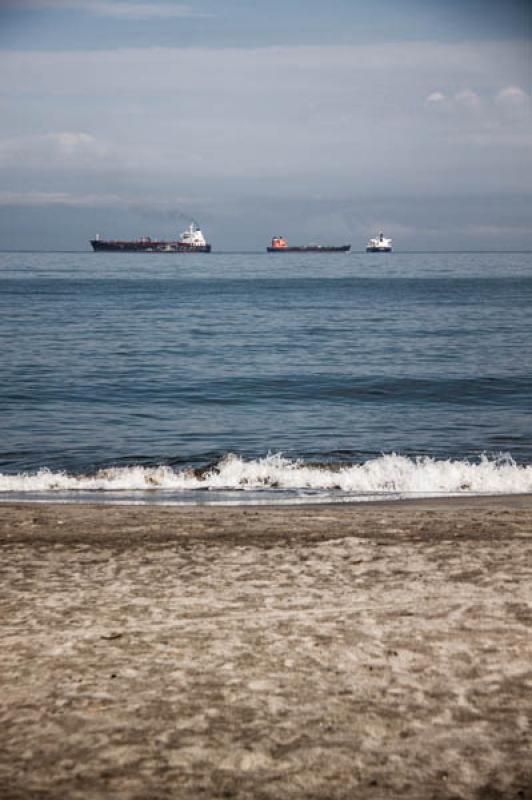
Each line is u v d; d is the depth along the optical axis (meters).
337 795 5.25
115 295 111.00
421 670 7.26
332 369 44.50
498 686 6.89
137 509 16.06
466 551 11.70
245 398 36.06
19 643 8.05
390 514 15.36
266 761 5.68
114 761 5.70
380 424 30.08
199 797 5.23
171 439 27.11
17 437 27.14
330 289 127.75
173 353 51.31
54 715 6.44
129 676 7.20
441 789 5.32
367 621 8.59
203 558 11.53
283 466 22.20
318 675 7.17
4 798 5.23
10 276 175.50
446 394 37.06
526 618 8.61
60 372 42.56
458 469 21.52
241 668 7.35
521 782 5.40
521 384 39.38
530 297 106.69
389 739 5.99
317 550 11.91
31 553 11.97
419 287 133.88
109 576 10.61
